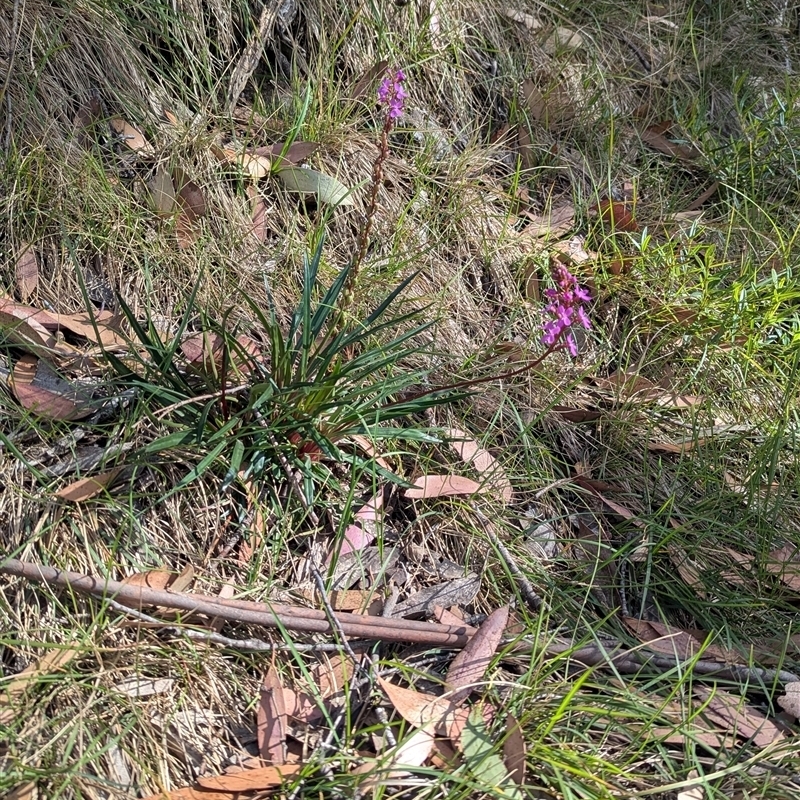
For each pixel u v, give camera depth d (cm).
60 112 114
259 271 114
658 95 160
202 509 93
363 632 87
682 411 120
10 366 96
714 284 132
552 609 93
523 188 139
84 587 83
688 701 88
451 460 107
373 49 138
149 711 81
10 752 75
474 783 77
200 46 127
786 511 111
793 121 162
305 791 77
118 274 108
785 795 83
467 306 123
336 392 97
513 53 151
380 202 126
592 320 128
